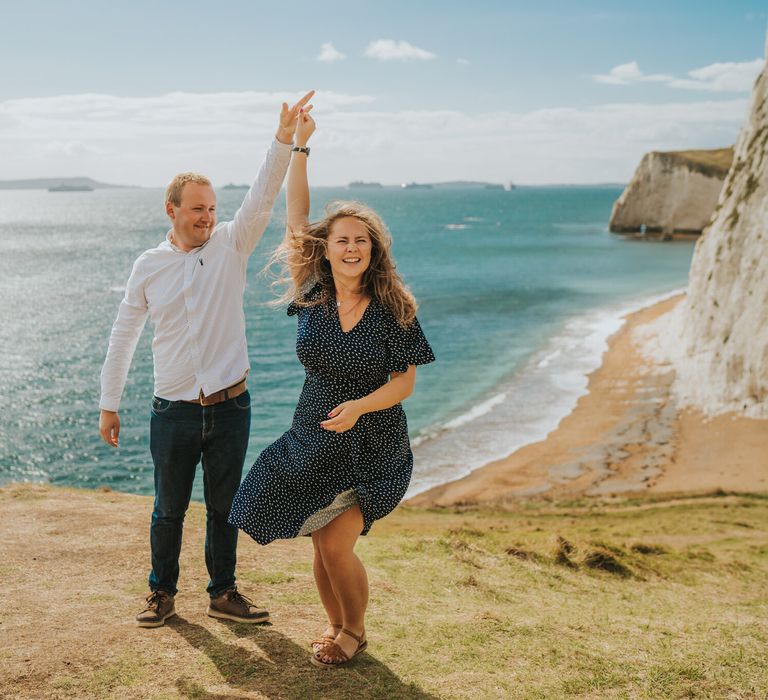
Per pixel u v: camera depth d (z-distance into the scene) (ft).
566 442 76.64
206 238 12.35
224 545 12.98
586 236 364.17
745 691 12.27
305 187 12.50
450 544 23.59
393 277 10.91
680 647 14.33
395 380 10.78
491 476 66.80
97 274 228.02
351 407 10.24
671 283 199.93
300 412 11.14
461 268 239.91
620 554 27.30
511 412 87.86
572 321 144.77
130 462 72.49
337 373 10.76
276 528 10.71
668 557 29.48
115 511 22.04
